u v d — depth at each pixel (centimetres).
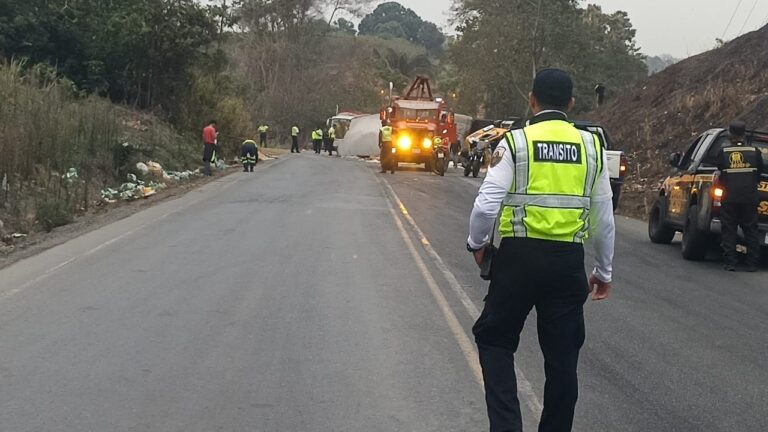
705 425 582
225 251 1243
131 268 1098
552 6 5475
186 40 3209
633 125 3344
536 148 456
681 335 838
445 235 1468
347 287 992
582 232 462
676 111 3070
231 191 2266
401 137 3241
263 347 733
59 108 2131
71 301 900
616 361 736
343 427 552
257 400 599
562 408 476
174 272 1071
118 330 782
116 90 3195
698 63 3406
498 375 469
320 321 828
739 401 637
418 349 738
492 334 475
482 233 461
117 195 2000
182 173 2672
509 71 5662
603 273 491
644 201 2192
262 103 6981
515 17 5559
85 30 2969
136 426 546
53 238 1382
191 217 1666
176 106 3356
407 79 10194
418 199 2145
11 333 767
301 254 1224
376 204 1972
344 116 5812
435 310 886
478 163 3184
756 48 3072
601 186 468
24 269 1092
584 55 5666
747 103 2642
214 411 576
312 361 695
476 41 5828
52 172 1922
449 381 651
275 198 2069
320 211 1786
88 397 599
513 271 459
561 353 470
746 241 1264
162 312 854
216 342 746
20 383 627
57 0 2927
